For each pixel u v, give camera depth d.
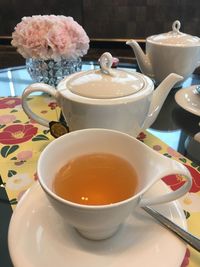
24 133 0.66
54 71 0.81
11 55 1.88
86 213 0.30
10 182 0.52
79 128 0.53
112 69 0.54
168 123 0.71
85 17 1.97
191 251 0.38
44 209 0.40
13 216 0.39
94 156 0.40
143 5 1.86
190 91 0.76
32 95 0.81
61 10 1.97
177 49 0.77
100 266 0.33
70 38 0.75
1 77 1.00
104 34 2.00
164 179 0.50
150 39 0.84
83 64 1.09
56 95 0.53
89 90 0.49
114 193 0.34
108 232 0.36
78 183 0.36
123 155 0.39
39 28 0.74
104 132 0.40
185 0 1.79
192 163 0.56
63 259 0.34
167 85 0.59
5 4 1.96
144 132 0.67
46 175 0.35
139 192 0.32
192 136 0.66
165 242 0.36
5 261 0.40
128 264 0.34
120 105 0.47
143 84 0.52
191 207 0.46
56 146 0.38
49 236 0.37
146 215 0.39
